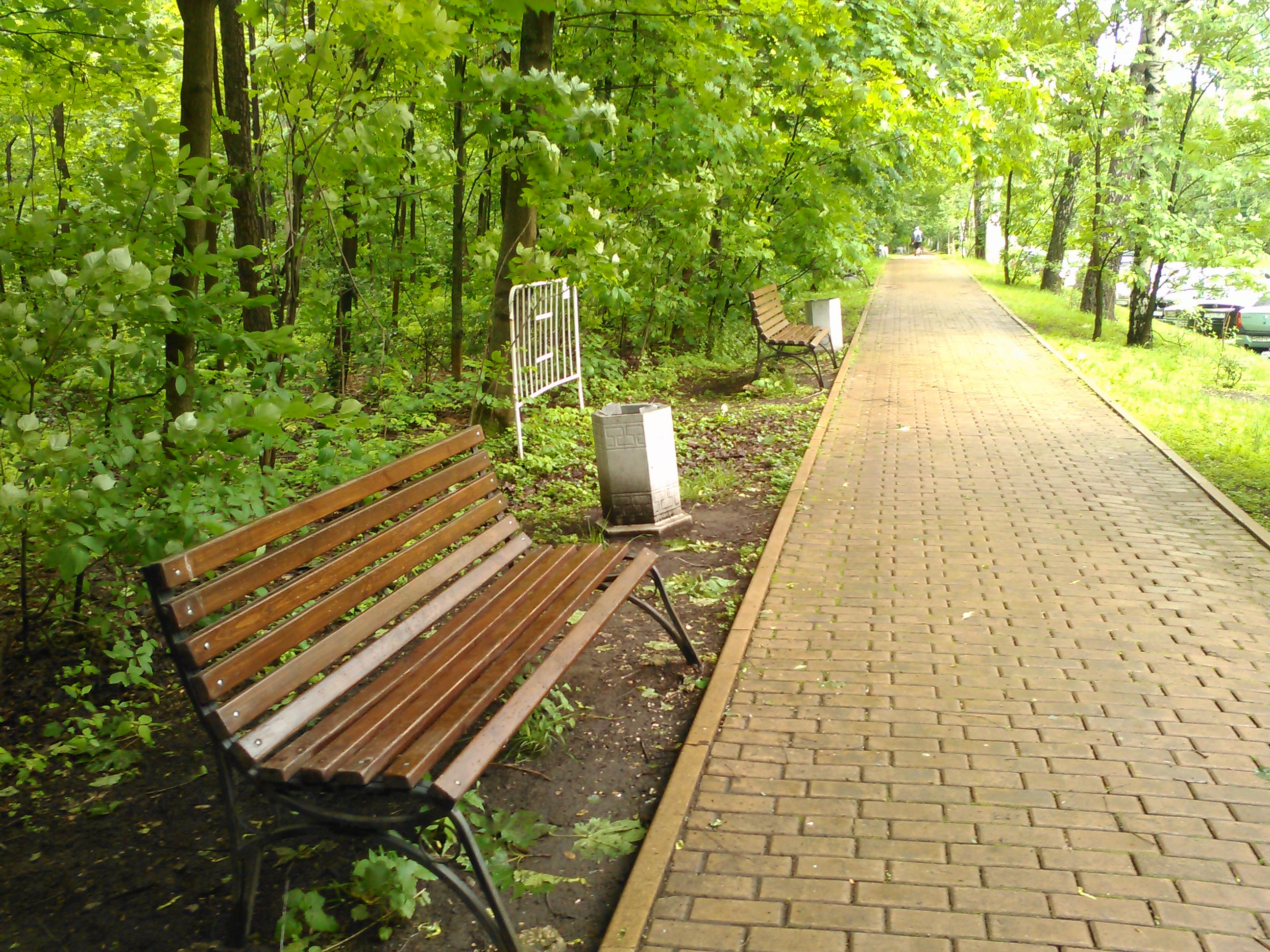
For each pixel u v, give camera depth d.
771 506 7.40
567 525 7.05
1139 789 3.41
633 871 3.03
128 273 3.92
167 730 4.30
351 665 3.13
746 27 9.65
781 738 3.87
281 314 7.03
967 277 34.19
